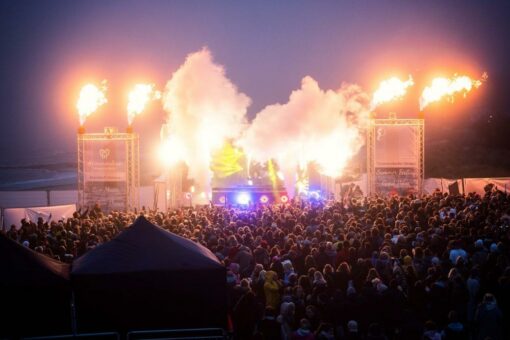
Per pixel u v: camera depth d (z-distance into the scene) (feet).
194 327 33.88
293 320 35.78
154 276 33.53
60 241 50.08
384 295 36.73
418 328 35.47
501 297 38.24
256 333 32.60
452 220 54.75
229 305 39.52
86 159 92.17
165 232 36.17
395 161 93.45
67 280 32.83
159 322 33.58
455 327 35.68
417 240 48.39
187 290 33.86
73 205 89.81
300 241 49.47
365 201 78.69
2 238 33.35
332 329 34.24
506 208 61.16
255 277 41.55
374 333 33.04
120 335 33.24
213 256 36.45
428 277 40.11
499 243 43.88
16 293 32.14
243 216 72.28
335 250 46.19
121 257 33.96
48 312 32.60
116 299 33.24
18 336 32.12
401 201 72.54
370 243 47.44
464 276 41.01
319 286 37.78
